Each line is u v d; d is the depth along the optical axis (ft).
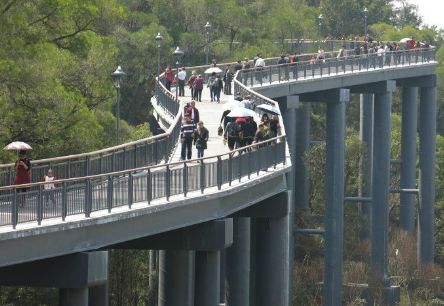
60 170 351.67
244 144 418.92
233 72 647.56
